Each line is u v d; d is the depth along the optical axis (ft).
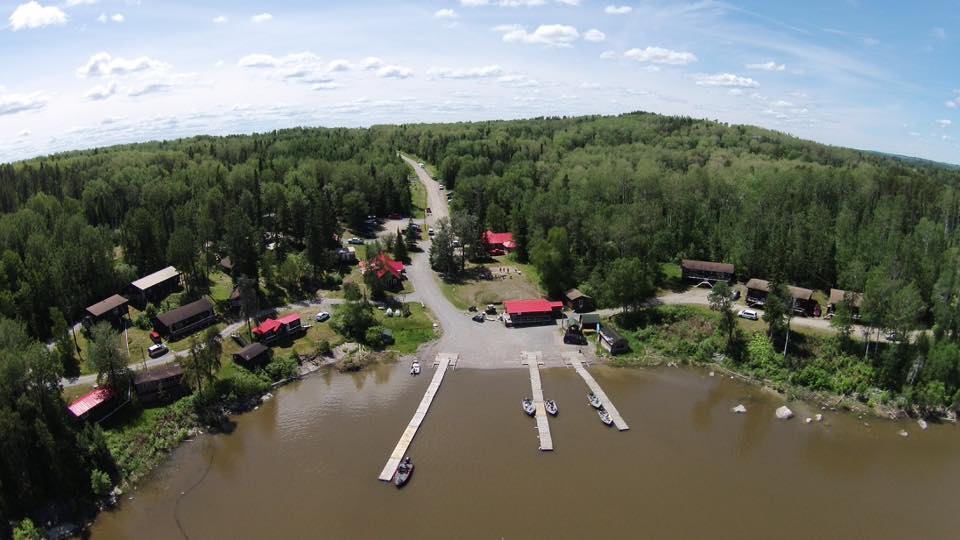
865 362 350.23
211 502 252.01
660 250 520.01
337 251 551.59
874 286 353.10
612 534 230.68
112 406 298.56
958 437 303.27
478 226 576.20
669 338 407.44
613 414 316.81
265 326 389.39
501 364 378.94
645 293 457.27
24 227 461.37
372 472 269.44
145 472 272.10
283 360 367.25
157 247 472.44
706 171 636.07
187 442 297.12
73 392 315.37
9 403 247.50
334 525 236.22
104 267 424.87
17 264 397.39
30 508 240.12
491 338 414.41
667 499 251.60
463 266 547.49
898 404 324.80
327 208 576.20
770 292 398.01
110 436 282.97
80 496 250.16
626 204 573.33
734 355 378.94
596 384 351.25
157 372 320.09
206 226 494.18
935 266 418.92
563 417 315.99
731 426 310.65
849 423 315.17
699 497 253.24
